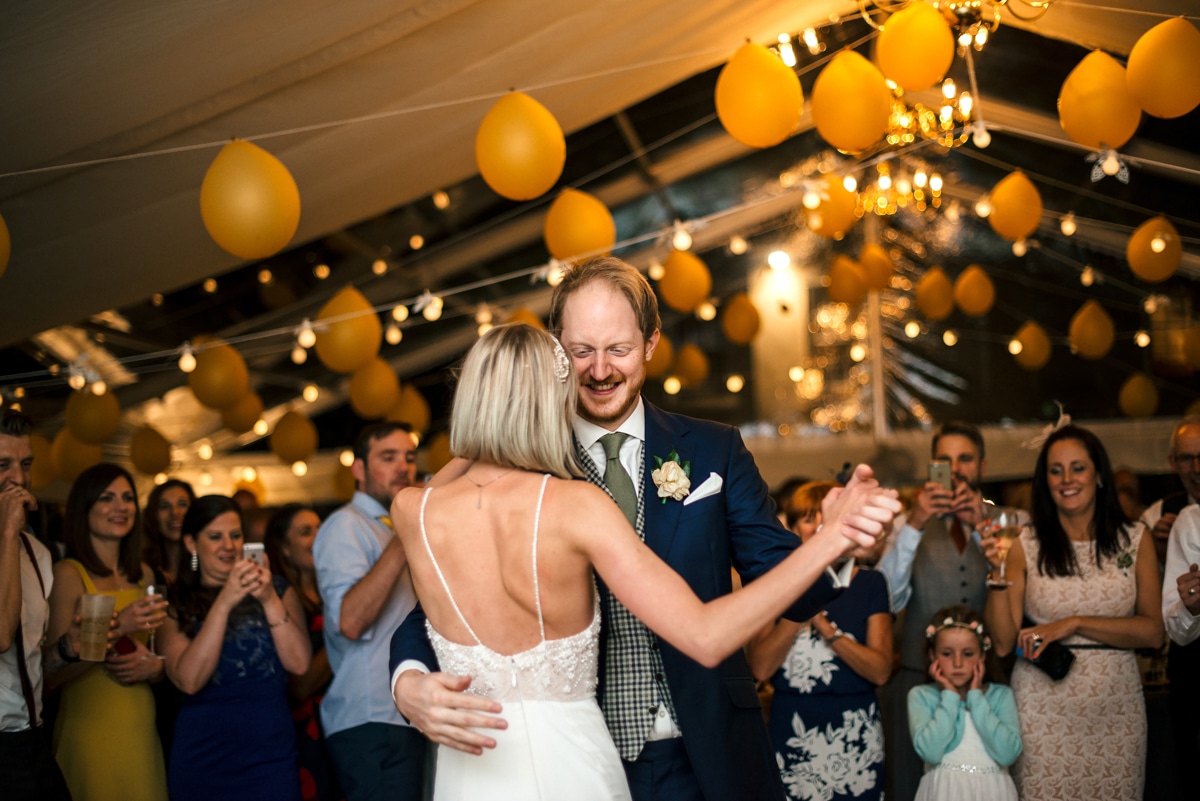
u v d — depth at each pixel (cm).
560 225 456
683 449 223
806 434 892
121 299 432
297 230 461
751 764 216
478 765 178
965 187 733
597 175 680
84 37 262
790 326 906
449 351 802
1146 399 721
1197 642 347
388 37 312
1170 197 574
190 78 298
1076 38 427
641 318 221
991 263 838
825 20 438
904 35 358
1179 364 790
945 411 859
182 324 694
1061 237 725
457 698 168
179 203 365
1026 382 843
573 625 180
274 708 343
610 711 213
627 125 631
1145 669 408
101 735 323
